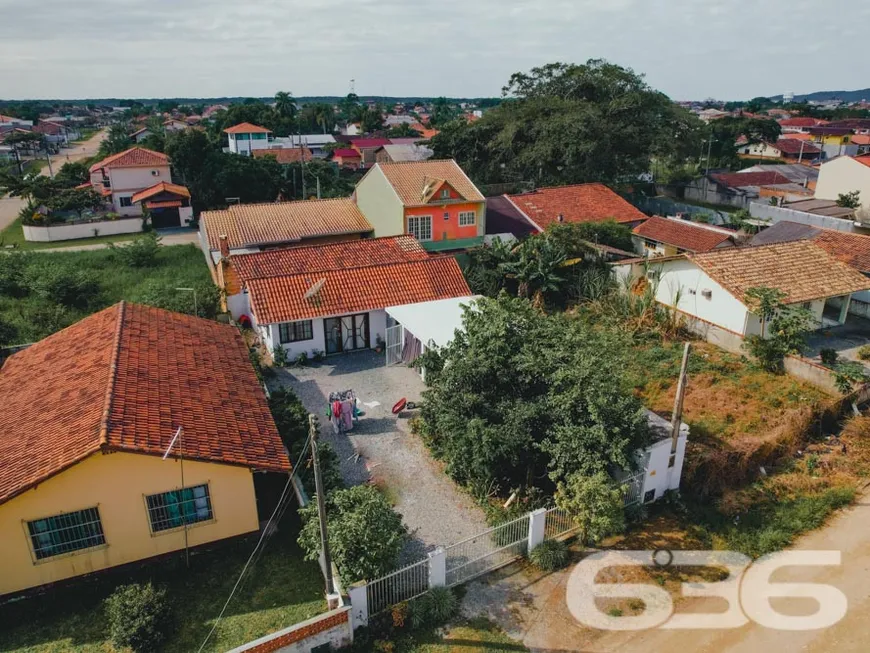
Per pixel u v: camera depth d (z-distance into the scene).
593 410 15.91
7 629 13.30
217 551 15.76
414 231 39.41
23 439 15.20
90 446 13.52
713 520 17.23
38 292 34.19
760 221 47.00
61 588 14.33
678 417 17.14
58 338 22.52
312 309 27.59
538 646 13.35
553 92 61.00
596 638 13.58
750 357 26.48
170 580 14.82
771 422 21.50
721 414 22.11
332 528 13.98
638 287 32.84
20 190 57.16
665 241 40.75
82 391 16.77
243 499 15.66
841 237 35.28
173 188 60.50
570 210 46.12
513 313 19.61
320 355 28.20
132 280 39.03
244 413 17.80
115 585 14.54
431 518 17.30
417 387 25.34
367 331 29.31
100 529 14.30
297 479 17.33
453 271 31.42
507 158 57.75
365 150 99.50
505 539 15.79
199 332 23.08
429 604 13.95
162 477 14.49
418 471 19.52
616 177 59.19
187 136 64.19
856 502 18.12
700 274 29.30
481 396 17.86
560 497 15.68
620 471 17.30
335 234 42.50
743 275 28.56
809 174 73.00
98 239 54.38
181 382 18.30
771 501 18.08
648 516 17.45
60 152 125.81
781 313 25.81
